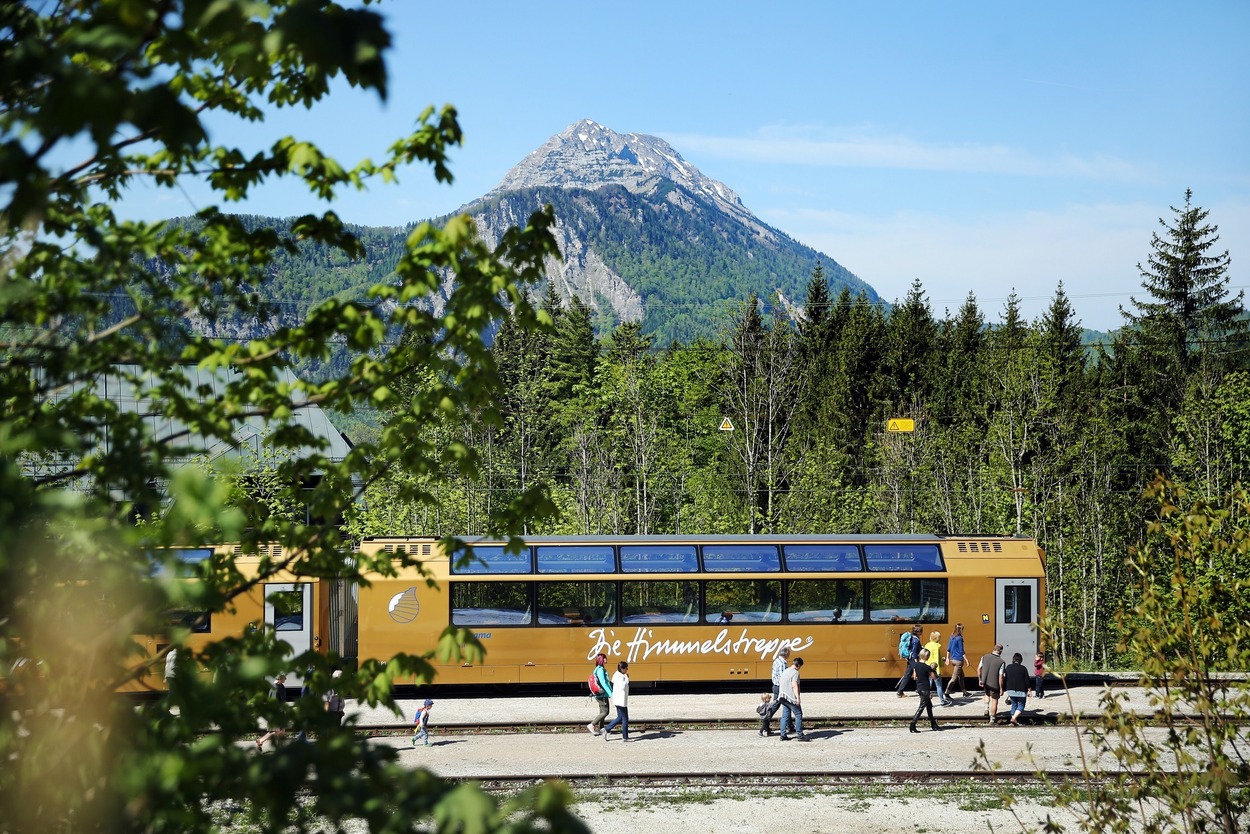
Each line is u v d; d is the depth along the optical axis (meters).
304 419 39.50
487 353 6.23
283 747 4.38
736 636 29.39
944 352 84.94
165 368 5.74
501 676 28.73
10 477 3.98
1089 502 52.53
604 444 55.19
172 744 4.56
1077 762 21.77
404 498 6.73
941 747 23.58
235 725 4.86
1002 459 51.59
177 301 5.94
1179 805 8.71
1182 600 9.09
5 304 5.04
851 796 19.67
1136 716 9.30
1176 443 52.06
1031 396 52.03
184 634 4.88
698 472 56.16
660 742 24.14
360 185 5.88
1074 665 34.75
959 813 18.67
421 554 28.84
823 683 31.56
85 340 5.46
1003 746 23.59
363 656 28.38
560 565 29.22
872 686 31.12
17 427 5.28
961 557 30.31
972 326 87.94
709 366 74.88
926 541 30.48
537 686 30.91
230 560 6.32
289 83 5.88
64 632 4.37
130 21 3.36
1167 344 67.81
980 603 30.12
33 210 3.42
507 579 28.92
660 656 29.20
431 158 5.94
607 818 18.48
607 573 29.28
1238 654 8.71
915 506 52.62
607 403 71.19
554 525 48.09
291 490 6.75
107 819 4.23
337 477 6.56
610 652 29.08
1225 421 48.84
